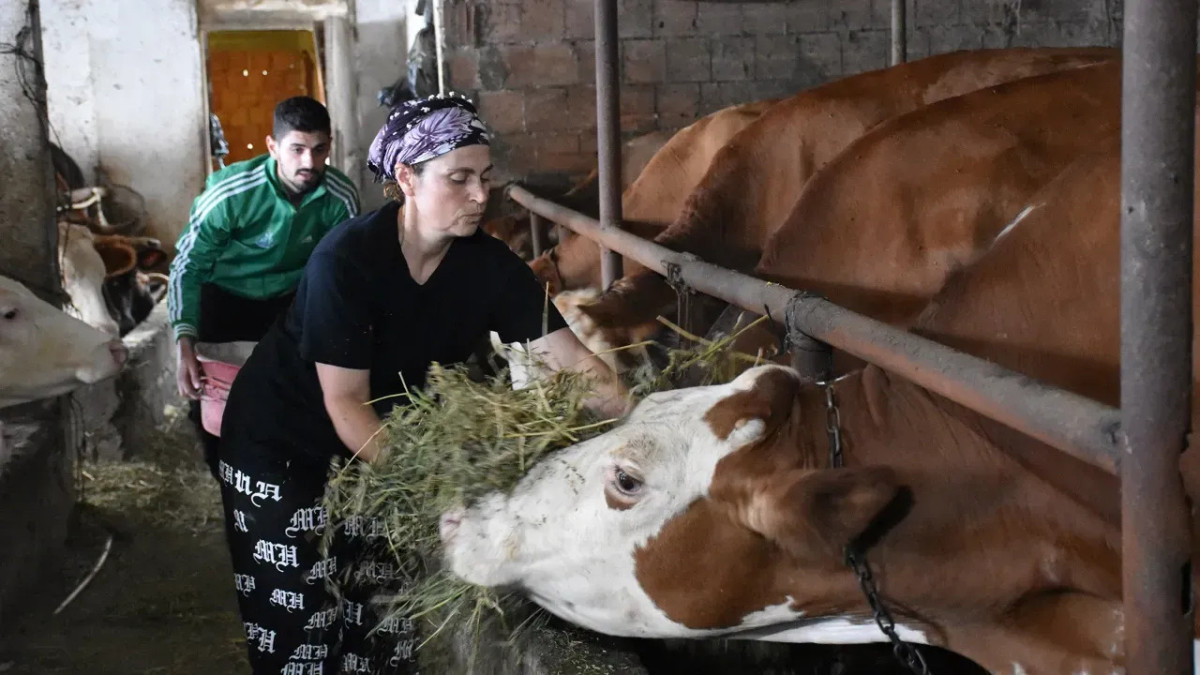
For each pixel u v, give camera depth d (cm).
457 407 225
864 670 272
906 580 190
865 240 332
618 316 371
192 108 1057
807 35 737
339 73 1092
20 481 420
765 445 190
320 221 369
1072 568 188
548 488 202
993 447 190
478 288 251
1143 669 135
